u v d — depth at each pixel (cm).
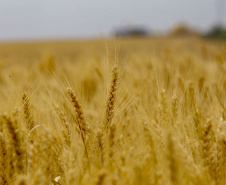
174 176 158
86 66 609
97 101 319
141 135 216
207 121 193
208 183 183
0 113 213
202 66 587
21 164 194
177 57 590
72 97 227
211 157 188
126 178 153
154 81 352
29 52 3172
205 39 3152
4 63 643
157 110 244
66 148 224
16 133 191
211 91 306
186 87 287
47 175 197
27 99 238
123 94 259
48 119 256
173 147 158
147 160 188
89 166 211
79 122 228
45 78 335
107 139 209
